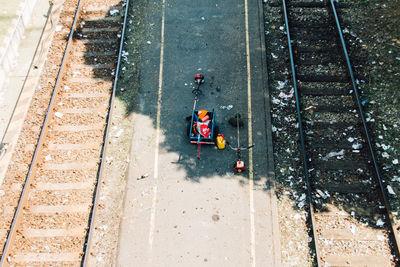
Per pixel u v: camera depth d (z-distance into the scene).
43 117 10.66
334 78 11.15
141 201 9.23
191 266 8.27
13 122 10.58
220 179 9.53
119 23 12.92
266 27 12.62
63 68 11.62
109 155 9.98
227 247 8.50
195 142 10.01
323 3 13.06
